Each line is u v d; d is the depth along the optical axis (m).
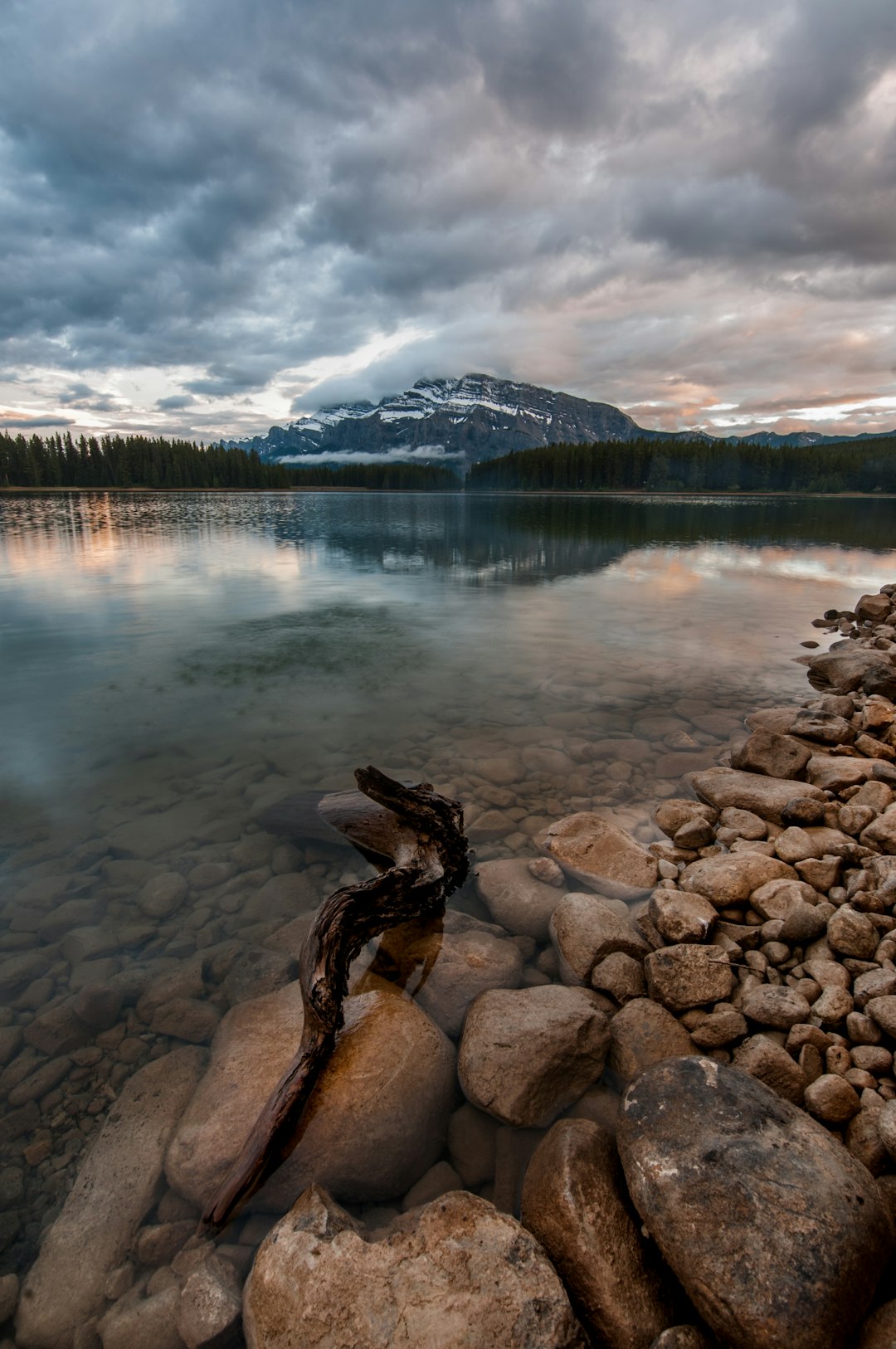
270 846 4.74
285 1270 2.00
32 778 5.79
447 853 4.26
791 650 10.67
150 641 10.57
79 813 5.19
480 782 5.80
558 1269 2.06
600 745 6.62
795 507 64.94
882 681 7.61
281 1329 1.89
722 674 9.22
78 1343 2.05
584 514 52.25
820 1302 1.78
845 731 6.29
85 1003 3.24
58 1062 3.00
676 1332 1.83
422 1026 2.98
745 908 3.82
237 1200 2.35
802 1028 2.78
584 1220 2.09
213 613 12.84
